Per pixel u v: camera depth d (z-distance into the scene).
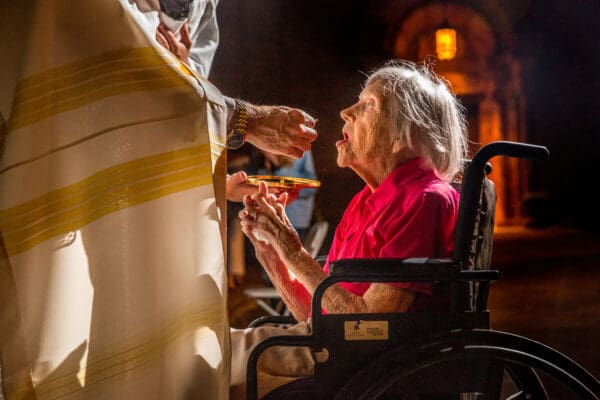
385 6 16.61
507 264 11.56
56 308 2.20
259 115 2.67
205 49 3.23
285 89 15.03
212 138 2.43
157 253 2.29
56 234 2.21
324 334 2.31
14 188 2.18
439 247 2.47
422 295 2.44
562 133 21.06
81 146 2.25
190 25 3.04
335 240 2.84
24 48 2.22
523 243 15.30
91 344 2.23
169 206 2.32
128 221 2.27
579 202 20.66
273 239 2.54
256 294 5.76
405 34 17.80
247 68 14.69
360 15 15.92
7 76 2.27
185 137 2.34
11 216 2.18
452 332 2.31
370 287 2.45
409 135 2.61
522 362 2.32
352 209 2.80
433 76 2.74
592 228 19.06
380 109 2.64
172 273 2.31
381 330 2.32
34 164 2.20
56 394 2.19
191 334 2.30
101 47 2.29
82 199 2.24
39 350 2.18
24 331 2.18
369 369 2.27
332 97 15.38
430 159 2.61
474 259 2.46
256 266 7.88
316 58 15.20
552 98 21.08
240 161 6.98
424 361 2.27
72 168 2.24
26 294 2.18
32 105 2.20
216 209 2.37
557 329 6.48
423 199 2.47
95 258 2.24
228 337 2.36
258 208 2.58
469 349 2.29
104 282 2.25
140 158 2.29
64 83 2.24
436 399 2.45
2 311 2.17
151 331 2.27
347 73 15.52
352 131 2.70
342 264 2.28
